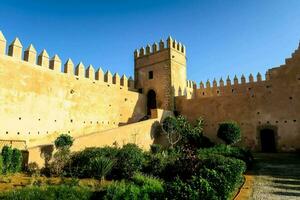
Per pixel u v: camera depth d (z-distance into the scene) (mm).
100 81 30547
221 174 9422
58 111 25688
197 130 29016
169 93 34719
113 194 7801
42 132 23969
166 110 31922
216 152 18484
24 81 23391
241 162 13367
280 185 12500
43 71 25156
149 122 27938
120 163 14602
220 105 31672
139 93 35688
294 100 27109
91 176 14094
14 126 21969
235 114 30453
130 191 7707
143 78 38031
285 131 27016
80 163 15445
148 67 37781
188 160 13195
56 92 25859
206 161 12672
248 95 30062
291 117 26922
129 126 25047
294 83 27422
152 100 36844
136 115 34250
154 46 37688
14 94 22422
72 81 27578
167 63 35688
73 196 7930
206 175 9156
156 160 14781
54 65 26266
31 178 13727
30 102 23500
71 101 27078
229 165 11438
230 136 23562
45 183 12289
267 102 28703
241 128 29703
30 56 24328
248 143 28953
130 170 14203
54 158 16531
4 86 21828
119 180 13648
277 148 27141
